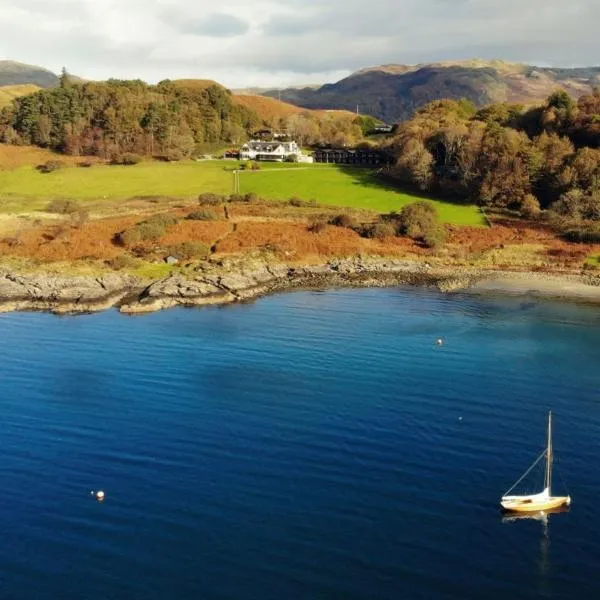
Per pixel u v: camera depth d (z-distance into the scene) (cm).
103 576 4225
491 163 15662
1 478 5288
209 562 4338
